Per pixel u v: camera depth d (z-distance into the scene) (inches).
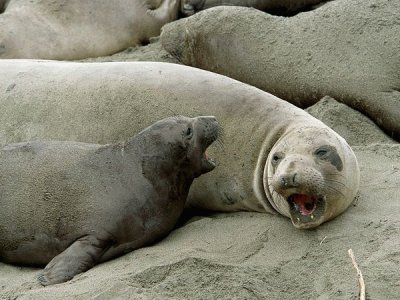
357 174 461.4
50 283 413.1
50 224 441.1
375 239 422.9
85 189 444.5
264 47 626.5
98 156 457.4
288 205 440.8
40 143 468.4
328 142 447.5
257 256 426.6
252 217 476.1
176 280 398.6
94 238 433.4
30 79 550.6
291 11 732.0
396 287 380.8
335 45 597.0
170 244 448.8
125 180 448.8
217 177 492.1
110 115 518.9
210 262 410.0
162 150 454.6
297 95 614.9
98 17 733.9
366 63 582.6
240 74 641.0
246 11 646.5
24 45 715.4
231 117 496.4
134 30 742.5
